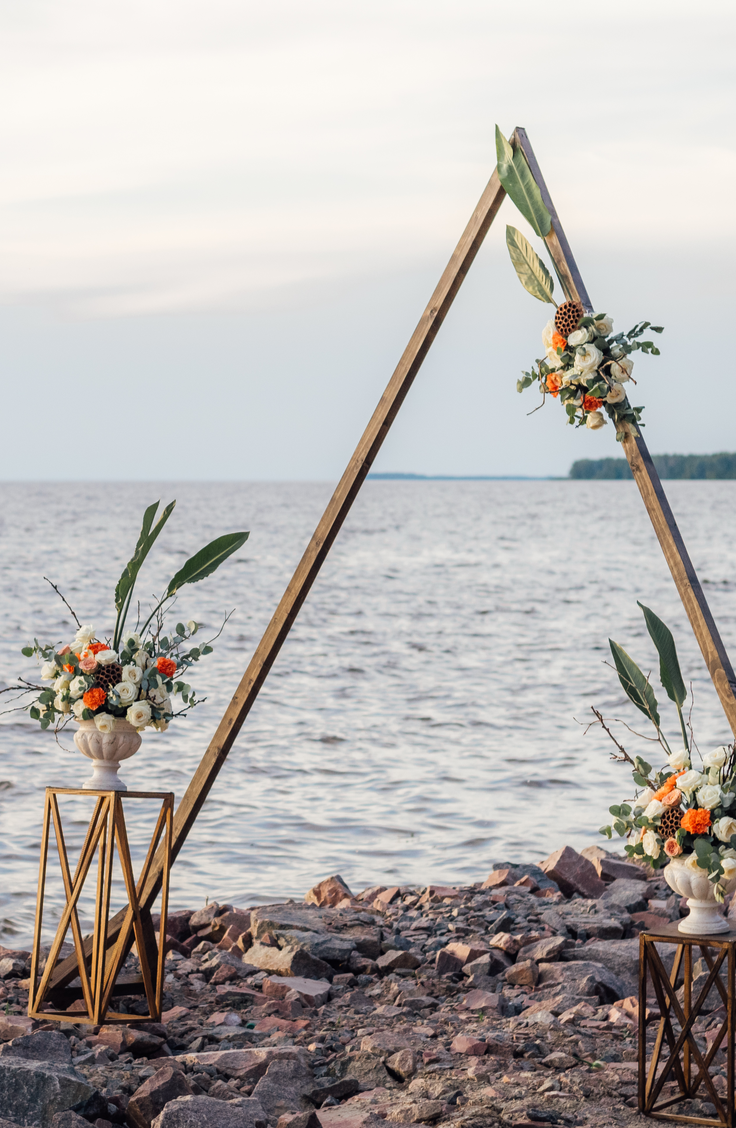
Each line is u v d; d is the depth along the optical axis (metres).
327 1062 3.91
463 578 39.50
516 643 21.58
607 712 13.65
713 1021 4.25
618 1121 3.40
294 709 13.85
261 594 33.34
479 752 11.14
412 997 4.64
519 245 3.97
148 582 35.91
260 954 5.08
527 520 97.19
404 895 6.40
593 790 9.47
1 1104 3.25
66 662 4.22
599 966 4.79
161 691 4.19
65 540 60.41
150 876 4.31
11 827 7.96
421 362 4.21
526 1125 3.33
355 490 4.23
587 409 3.72
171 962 5.04
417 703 14.45
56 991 4.31
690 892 3.45
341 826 8.30
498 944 5.18
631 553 54.00
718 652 3.48
